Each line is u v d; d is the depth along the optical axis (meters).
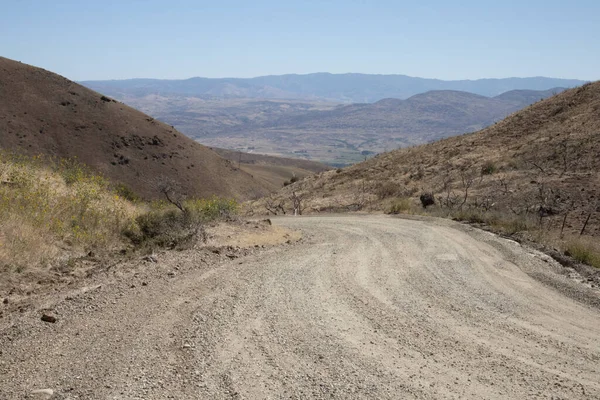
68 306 6.67
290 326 6.36
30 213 10.57
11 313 6.35
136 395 4.29
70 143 136.25
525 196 22.28
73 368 4.81
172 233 12.02
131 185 129.88
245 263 10.37
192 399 4.27
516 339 6.26
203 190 139.88
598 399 4.56
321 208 32.97
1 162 14.62
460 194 26.25
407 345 5.88
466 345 5.97
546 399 4.55
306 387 4.60
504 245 13.10
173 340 5.66
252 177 167.88
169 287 8.02
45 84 154.62
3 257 8.26
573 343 6.18
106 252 10.47
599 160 25.91
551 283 9.44
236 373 4.84
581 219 18.16
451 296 8.28
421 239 14.49
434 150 45.50
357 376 4.90
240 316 6.68
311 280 9.02
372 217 22.53
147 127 157.38
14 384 4.43
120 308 6.76
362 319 6.82
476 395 4.59
